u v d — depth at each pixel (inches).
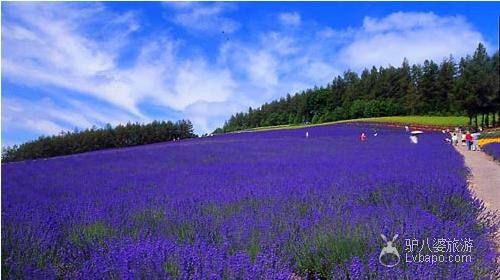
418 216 200.4
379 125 2057.1
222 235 180.4
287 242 173.5
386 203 232.7
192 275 136.8
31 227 196.7
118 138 2568.9
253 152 801.6
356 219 196.7
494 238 204.8
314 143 1080.2
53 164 699.4
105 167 595.8
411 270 143.8
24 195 326.0
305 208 235.9
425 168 398.6
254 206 241.6
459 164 458.6
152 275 139.6
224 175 415.2
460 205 241.0
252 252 163.5
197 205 244.8
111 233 193.9
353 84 4052.7
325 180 330.6
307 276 164.1
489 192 363.3
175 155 779.4
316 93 4050.2
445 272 145.4
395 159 528.1
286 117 4222.4
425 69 2805.1
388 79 3668.8
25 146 2092.8
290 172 413.4
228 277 137.6
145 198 283.3
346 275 149.9
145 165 604.4
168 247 156.1
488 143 910.4
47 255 168.4
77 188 370.0
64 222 215.6
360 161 517.7
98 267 143.1
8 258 150.7
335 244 167.6
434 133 1524.4
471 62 2026.3
